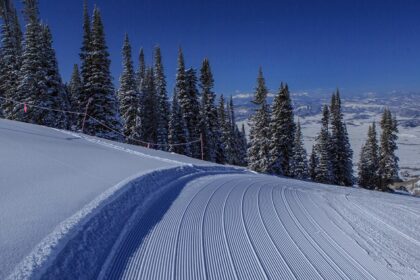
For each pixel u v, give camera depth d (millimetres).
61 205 6301
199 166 15539
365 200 12016
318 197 11672
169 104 45781
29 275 3734
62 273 4051
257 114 41594
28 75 28781
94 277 4301
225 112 54125
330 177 49125
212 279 4668
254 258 5500
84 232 5172
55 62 30797
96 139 20125
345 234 7199
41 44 29656
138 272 4617
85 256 4629
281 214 8484
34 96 28844
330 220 8328
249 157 42844
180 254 5352
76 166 10312
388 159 50969
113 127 32031
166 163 14508
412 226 8234
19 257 4141
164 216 7207
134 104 37969
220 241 6094
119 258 4957
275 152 39750
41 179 8156
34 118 28766
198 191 10227
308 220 8141
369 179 54719
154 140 41938
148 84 43812
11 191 6875
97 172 9859
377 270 5395
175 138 40281
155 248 5469
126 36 38312
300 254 5840
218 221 7273
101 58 31828
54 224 5309
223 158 45938
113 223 6062
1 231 4844
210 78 44344
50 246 4441
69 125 33188
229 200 9398
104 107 31547
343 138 52281
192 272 4805
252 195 10555
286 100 40125
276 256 5660
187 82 42000
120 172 10273
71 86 47844
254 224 7344
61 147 13508
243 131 72625
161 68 45406
